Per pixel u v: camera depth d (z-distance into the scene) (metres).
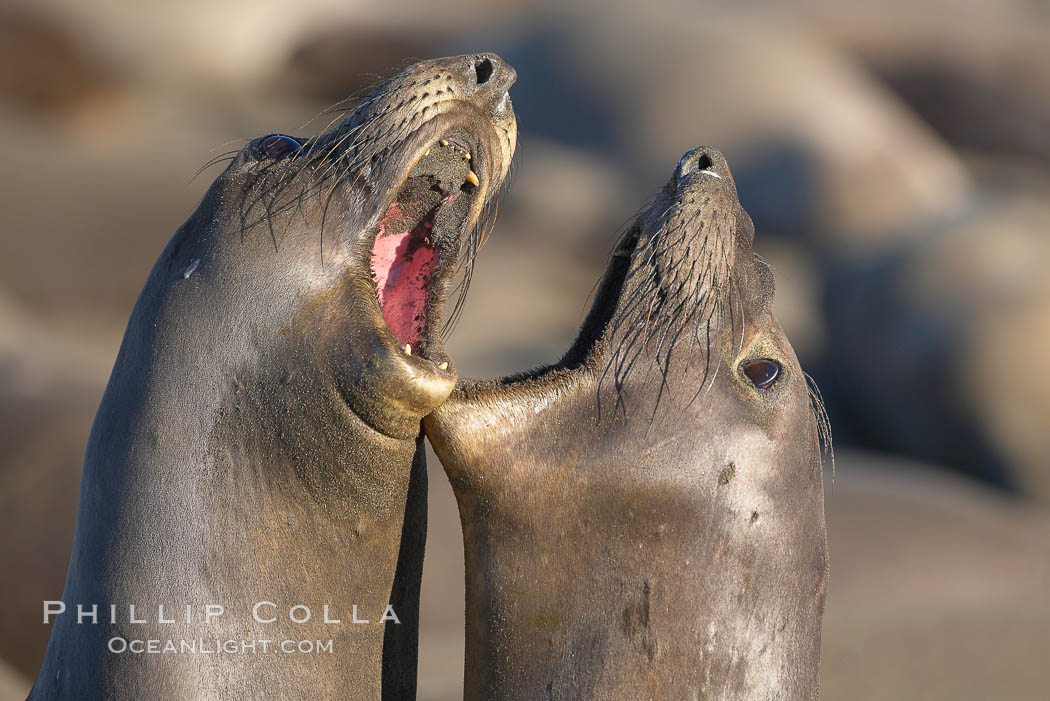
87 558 15.30
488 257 66.44
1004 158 100.38
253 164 16.12
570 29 90.62
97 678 15.02
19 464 32.00
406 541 16.30
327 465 15.09
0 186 56.81
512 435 16.39
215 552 14.92
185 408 15.03
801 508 17.42
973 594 33.41
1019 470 52.72
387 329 15.18
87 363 40.84
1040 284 56.31
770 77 86.25
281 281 15.22
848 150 80.56
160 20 86.69
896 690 25.89
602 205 74.94
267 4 92.25
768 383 17.48
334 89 92.19
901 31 104.31
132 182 60.28
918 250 61.66
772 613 17.06
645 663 16.50
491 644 16.73
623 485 16.53
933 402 55.44
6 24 69.44
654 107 85.12
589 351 17.06
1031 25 109.94
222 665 14.95
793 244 78.94
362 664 16.03
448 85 15.95
